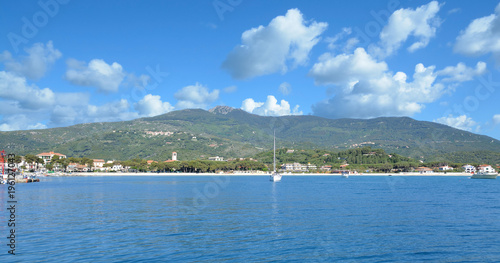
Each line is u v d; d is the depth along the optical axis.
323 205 66.06
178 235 39.25
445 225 45.47
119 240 36.84
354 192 100.44
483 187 130.12
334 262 30.09
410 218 50.75
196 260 30.22
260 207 62.91
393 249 33.91
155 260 30.20
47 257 30.91
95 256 31.19
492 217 51.88
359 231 41.56
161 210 58.84
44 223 46.44
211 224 45.72
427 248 34.34
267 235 39.34
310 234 39.84
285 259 30.75
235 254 32.03
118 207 63.09
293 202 71.31
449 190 111.31
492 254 32.47
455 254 32.47
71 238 37.69
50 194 92.00
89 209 60.31
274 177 176.12
